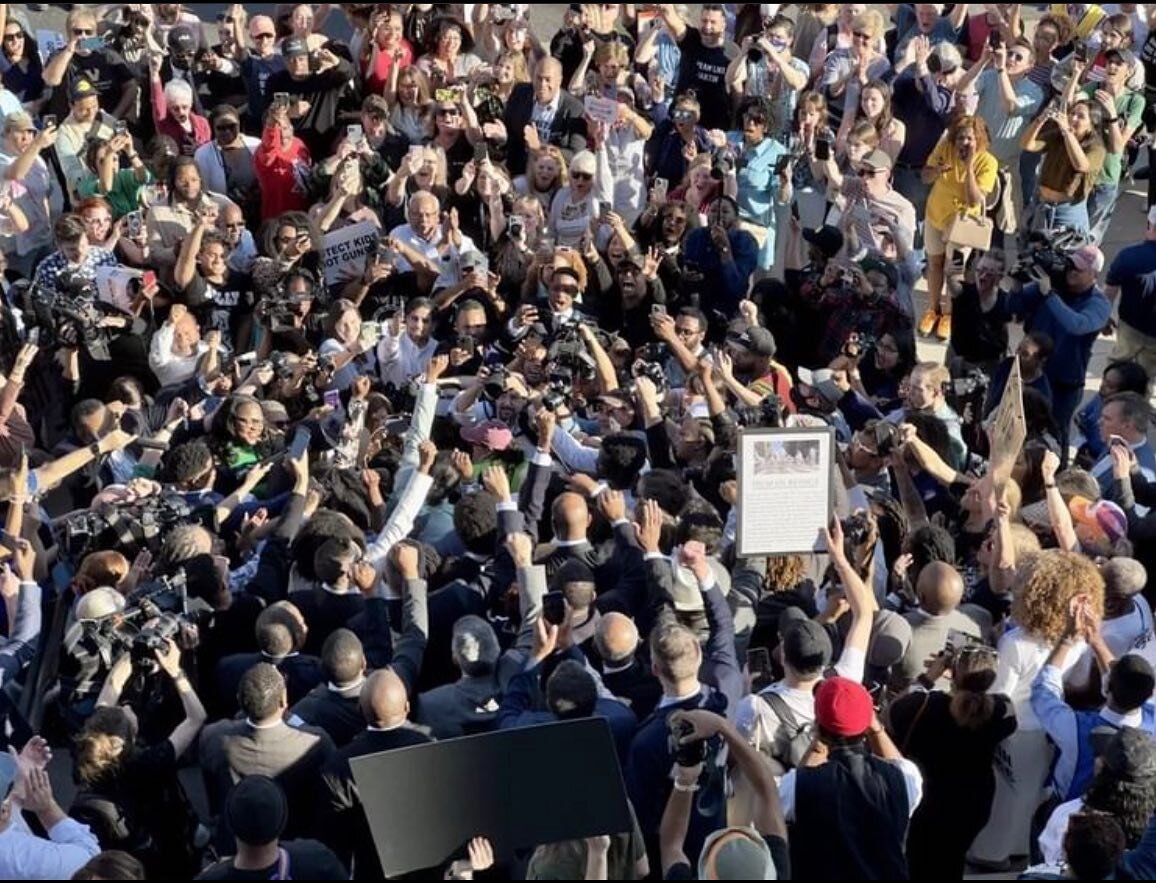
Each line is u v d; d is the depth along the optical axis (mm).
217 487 8742
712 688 6387
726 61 13523
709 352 10430
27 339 10328
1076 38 13734
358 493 8398
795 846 5707
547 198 12414
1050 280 10133
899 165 12969
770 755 6238
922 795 6133
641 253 11461
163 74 13750
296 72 13047
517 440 9094
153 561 7742
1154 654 7133
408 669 6746
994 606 7633
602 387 9734
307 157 12383
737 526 6984
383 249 11055
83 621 6918
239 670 6902
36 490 8516
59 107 13016
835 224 11820
